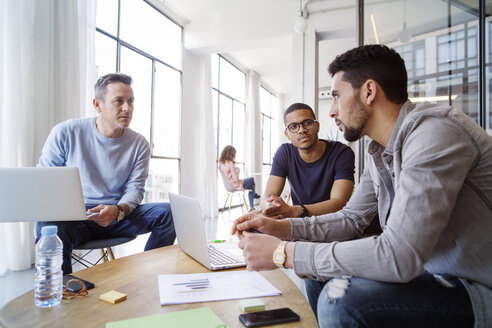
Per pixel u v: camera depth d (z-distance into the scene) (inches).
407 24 102.6
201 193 217.3
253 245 31.9
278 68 297.3
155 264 42.0
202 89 218.7
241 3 181.5
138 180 77.1
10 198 49.3
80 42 118.3
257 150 313.0
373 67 32.5
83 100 118.4
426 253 24.4
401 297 26.0
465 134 26.9
